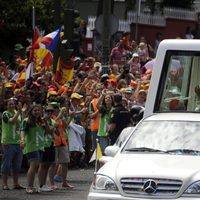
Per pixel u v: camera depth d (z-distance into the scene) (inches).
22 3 4104.3
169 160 1368.1
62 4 4111.7
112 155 1450.5
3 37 4131.4
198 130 1461.6
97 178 1359.5
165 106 1755.7
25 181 2236.7
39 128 2022.6
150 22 5442.9
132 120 2281.0
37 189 2054.6
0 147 2314.2
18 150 2080.5
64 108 2119.8
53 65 2723.9
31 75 2603.3
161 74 1763.0
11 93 2314.2
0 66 2842.0
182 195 1294.3
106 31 2824.8
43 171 2068.2
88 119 2605.8
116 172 1346.0
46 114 2071.9
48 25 4158.5
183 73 1761.8
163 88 1761.8
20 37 4153.5
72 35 2642.7
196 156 1390.3
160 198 1300.4
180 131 1461.6
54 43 2709.2
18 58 3225.9
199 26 4097.0
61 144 2113.7
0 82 2447.1
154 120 1504.7
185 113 1572.3
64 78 2748.5
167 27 5590.6
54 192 2050.9
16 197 1945.1
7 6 4074.8
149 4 5767.7
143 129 1483.8
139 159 1380.4
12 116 2069.4
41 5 4138.8
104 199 1331.2
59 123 2116.1
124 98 2514.8
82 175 2415.1
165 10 5625.0
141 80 2844.5
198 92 1753.2
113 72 3014.3
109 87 2630.4
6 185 2087.8
